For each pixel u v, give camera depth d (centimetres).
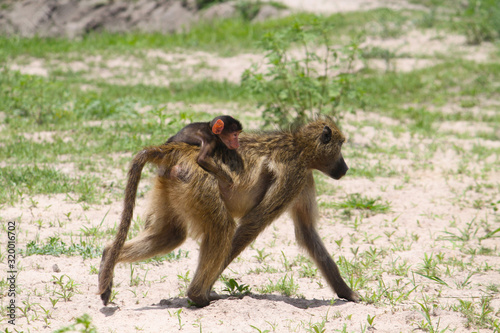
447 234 1514
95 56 3984
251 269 1250
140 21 5203
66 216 1486
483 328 923
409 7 5181
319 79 2438
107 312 970
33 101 2642
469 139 2552
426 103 3189
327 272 1098
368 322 926
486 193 1858
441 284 1150
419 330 910
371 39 4281
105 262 902
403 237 1485
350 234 1498
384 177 2020
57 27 5044
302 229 1123
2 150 1998
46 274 1132
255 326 917
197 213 955
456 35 4325
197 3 5428
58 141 2123
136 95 3112
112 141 2169
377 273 1216
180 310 947
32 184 1673
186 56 4097
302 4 5272
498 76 3481
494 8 4391
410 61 3859
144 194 1703
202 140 966
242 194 1029
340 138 1108
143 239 1010
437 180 1998
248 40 4403
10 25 5000
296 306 1041
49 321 929
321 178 1977
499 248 1412
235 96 3189
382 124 2766
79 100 2781
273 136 1078
